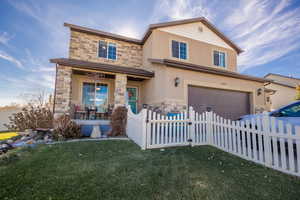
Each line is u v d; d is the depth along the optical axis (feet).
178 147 15.30
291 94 55.72
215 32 37.96
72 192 7.00
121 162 10.97
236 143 13.15
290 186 7.83
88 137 21.45
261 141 11.14
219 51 38.19
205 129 16.90
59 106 22.25
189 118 16.52
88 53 31.53
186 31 34.55
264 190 7.43
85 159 11.49
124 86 26.07
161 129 15.48
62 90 22.61
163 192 7.16
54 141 17.72
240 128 12.76
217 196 6.89
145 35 33.04
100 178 8.43
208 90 27.30
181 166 10.36
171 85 23.84
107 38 33.65
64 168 9.75
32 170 9.37
